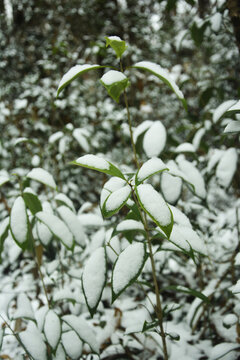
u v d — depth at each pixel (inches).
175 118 67.9
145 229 20.1
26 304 24.8
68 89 58.7
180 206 33.8
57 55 59.2
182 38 37.3
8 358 28.8
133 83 58.7
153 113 67.0
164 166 17.2
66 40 72.1
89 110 59.1
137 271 18.1
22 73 74.7
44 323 22.9
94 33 77.0
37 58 76.7
